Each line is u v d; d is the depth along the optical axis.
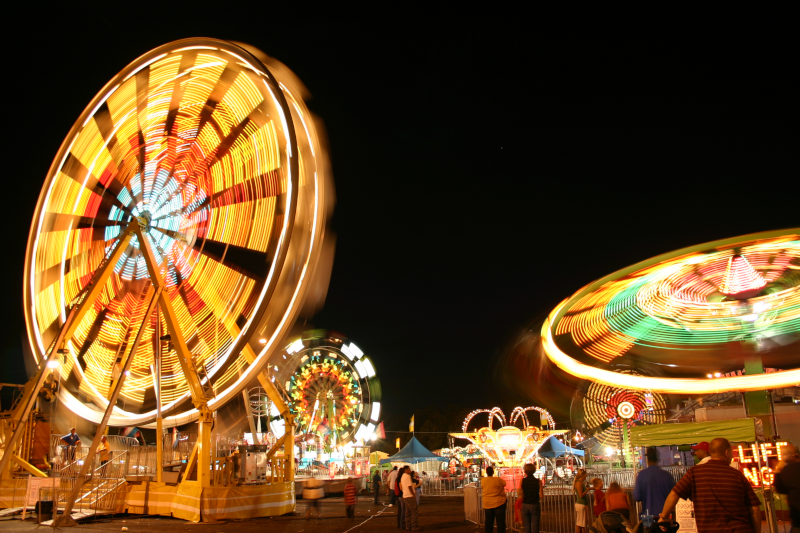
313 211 17.67
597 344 15.05
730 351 15.27
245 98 18.58
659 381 14.20
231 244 18.36
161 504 17.30
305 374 48.16
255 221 17.88
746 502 5.16
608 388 27.97
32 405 16.58
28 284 19.41
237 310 17.58
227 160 19.20
